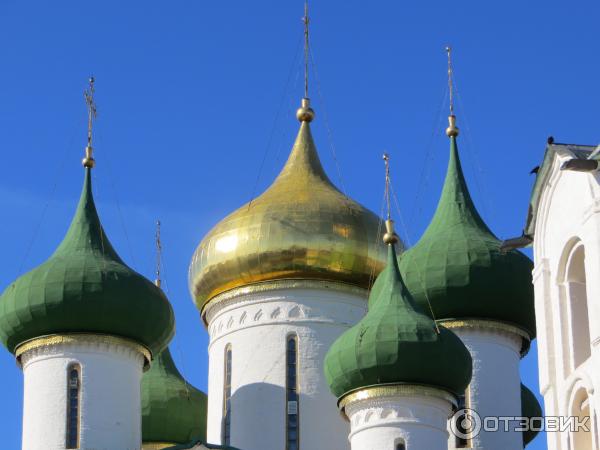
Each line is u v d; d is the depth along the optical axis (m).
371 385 61.53
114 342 65.44
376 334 61.56
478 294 67.38
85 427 64.12
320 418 67.44
